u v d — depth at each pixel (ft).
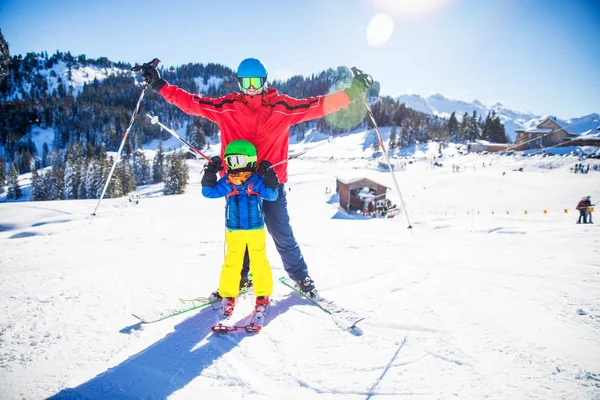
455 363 6.38
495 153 195.62
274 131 9.10
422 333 7.49
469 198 96.63
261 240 8.62
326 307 8.80
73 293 10.00
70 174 210.38
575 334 7.35
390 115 425.69
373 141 340.59
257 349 6.99
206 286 10.73
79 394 5.73
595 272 12.07
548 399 5.37
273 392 5.73
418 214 85.56
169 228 29.89
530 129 188.24
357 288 10.40
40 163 404.98
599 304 8.95
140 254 15.90
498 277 11.46
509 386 5.71
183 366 6.45
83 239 22.20
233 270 8.59
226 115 9.05
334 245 18.89
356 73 9.39
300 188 152.05
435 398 5.48
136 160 281.13
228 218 8.63
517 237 24.68
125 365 6.50
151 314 8.52
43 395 5.69
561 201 83.71
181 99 9.15
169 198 119.85
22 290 10.25
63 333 7.61
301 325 7.98
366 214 93.35
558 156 156.56
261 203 8.81
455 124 339.98
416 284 10.69
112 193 182.91
